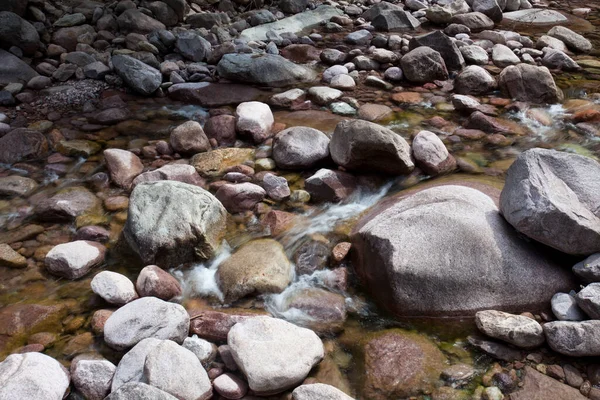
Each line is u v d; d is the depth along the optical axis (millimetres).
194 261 3332
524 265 2955
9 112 5008
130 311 2775
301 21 7340
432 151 4059
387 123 4816
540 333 2631
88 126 4824
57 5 6438
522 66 5273
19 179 4055
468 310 2865
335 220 3635
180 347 2529
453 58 5852
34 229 3623
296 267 3285
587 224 2832
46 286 3176
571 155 3199
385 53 6055
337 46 6559
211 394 2469
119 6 6508
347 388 2516
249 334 2617
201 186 3959
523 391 2451
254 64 5594
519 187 3080
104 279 3029
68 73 5578
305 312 2945
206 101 5270
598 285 2727
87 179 4137
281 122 4871
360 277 3182
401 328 2834
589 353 2525
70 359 2697
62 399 2451
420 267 2902
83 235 3525
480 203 3309
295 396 2342
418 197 3441
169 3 6703
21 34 5613
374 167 3971
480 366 2590
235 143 4555
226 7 7398
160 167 4195
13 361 2475
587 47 6551
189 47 5984
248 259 3180
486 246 2988
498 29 7422
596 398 2398
